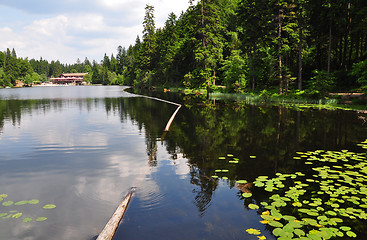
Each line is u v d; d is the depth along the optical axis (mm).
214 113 15789
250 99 27469
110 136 9242
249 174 5215
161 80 64625
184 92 44750
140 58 71000
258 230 3141
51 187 4621
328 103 21422
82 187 4605
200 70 33125
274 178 4898
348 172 5191
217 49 36844
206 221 3373
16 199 4125
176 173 5301
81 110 18188
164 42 68000
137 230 3135
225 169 5531
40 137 9133
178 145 7789
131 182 4812
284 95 26391
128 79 109125
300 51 26750
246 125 11312
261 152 6930
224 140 8406
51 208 3799
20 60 132875
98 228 3262
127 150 7250
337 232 2996
